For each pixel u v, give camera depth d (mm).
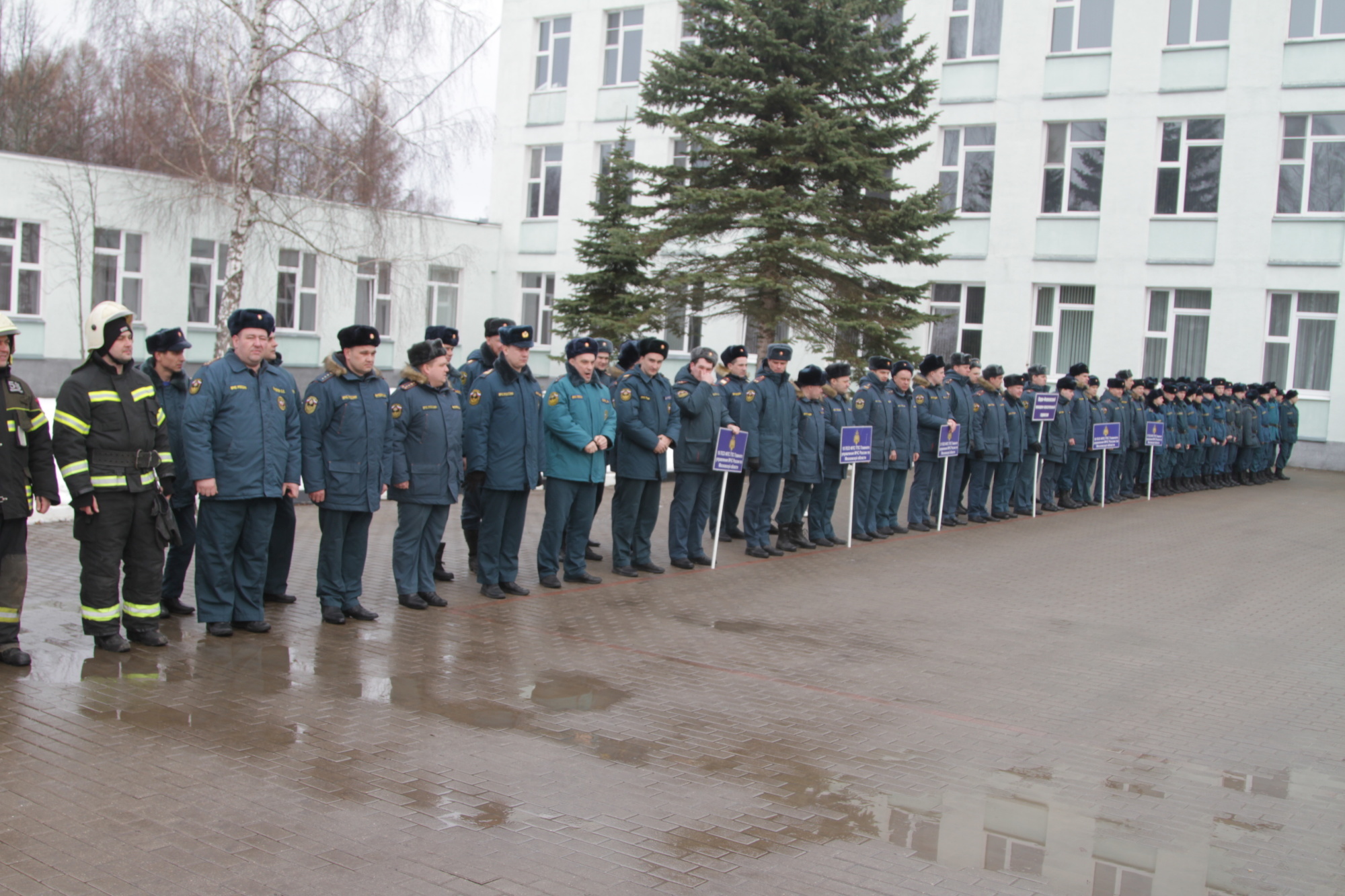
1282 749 6320
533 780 5285
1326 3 23688
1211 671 7984
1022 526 15219
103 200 25672
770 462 11922
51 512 11805
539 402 9461
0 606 6672
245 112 21078
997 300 27266
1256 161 24344
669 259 22531
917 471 14445
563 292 34156
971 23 27672
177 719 5891
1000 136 27156
